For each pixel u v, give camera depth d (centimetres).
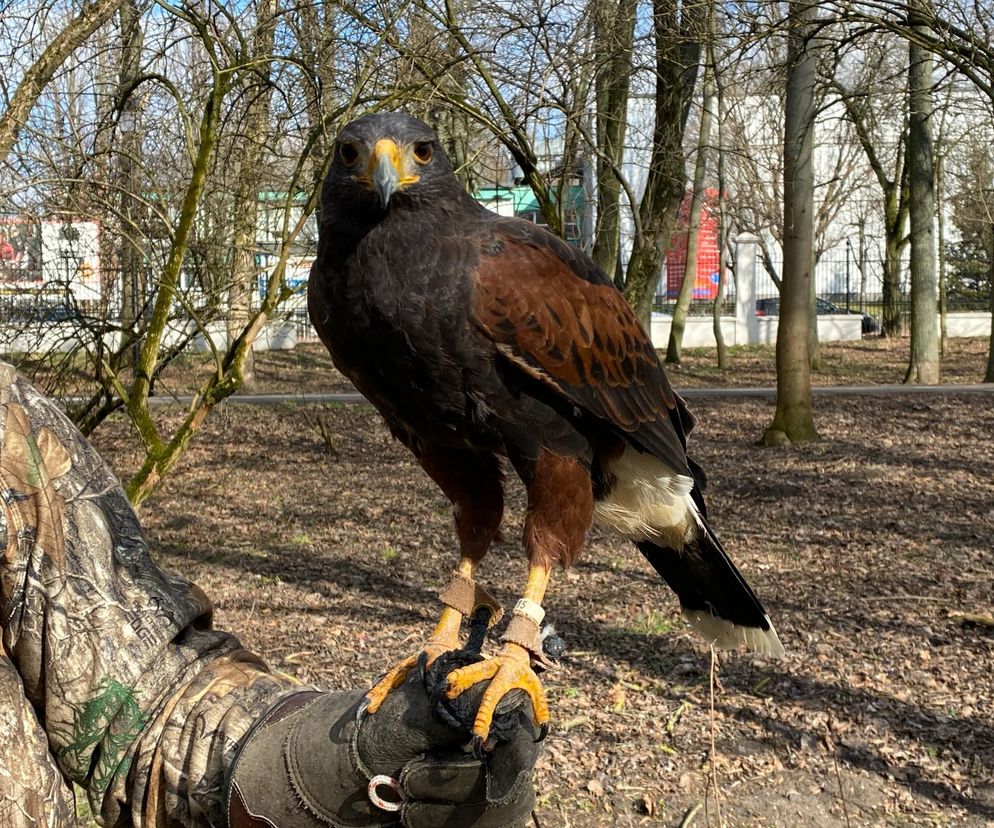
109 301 680
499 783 164
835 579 778
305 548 902
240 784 168
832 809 469
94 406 670
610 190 991
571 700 579
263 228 723
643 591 755
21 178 618
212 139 564
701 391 1791
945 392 1688
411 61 672
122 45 647
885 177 3130
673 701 575
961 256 3609
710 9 907
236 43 678
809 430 1300
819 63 1135
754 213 2473
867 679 593
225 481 1151
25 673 179
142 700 181
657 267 1030
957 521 934
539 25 788
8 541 174
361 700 168
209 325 704
